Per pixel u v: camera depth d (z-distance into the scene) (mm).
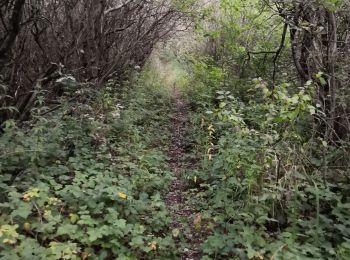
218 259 3889
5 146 4926
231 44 11391
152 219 4496
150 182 5523
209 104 9133
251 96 8633
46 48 7312
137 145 6840
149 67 15781
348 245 3742
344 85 5879
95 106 7668
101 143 6340
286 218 4520
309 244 3895
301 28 5918
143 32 11188
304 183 4672
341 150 5328
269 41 10234
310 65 6102
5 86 5703
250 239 3936
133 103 9141
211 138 7297
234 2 11016
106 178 4703
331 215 4531
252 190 4676
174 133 9531
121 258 3617
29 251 3330
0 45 5723
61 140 5754
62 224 3871
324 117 5465
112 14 9242
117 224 3791
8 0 5629
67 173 5188
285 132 5082
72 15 7512
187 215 5027
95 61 8789
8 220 3766
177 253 4066
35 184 4367
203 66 12242
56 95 8008
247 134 4969
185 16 11859
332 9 5219
